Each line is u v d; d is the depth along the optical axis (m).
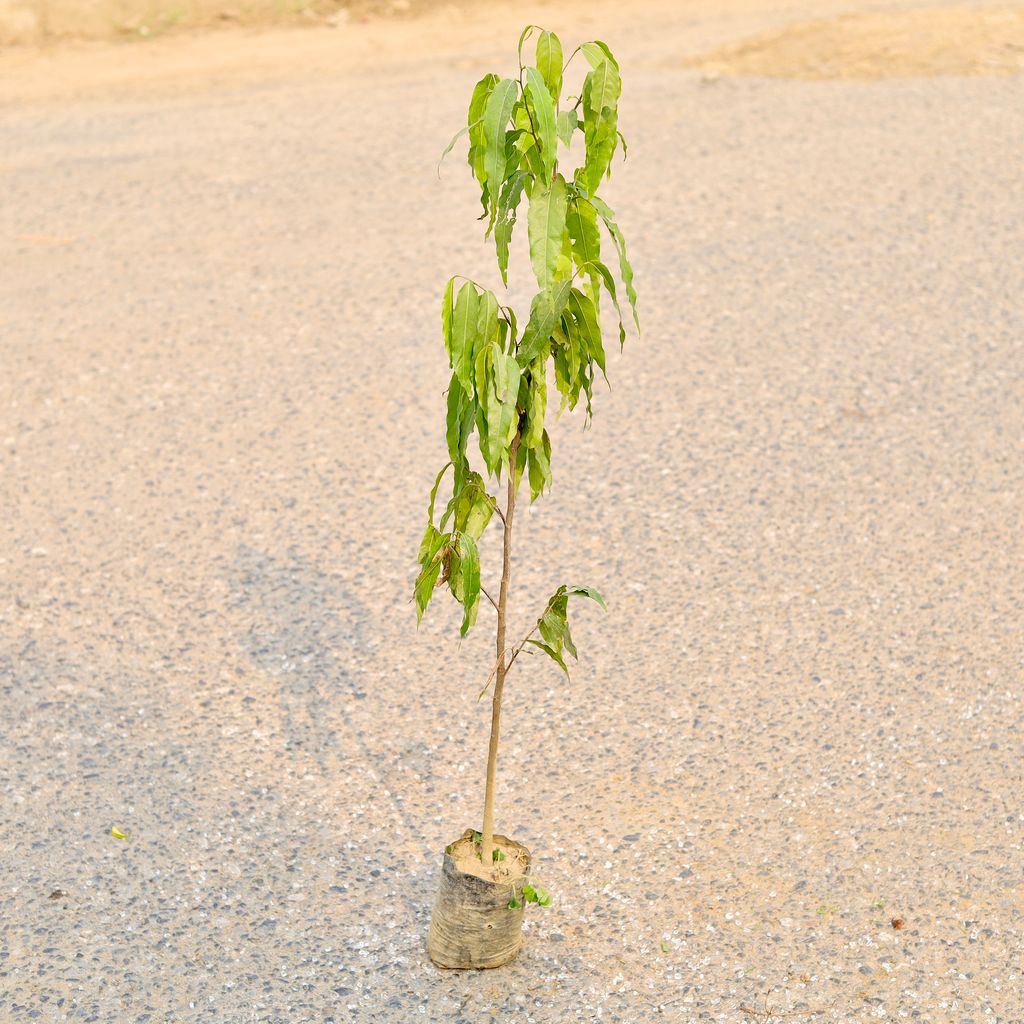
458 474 3.12
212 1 12.54
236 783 4.21
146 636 4.88
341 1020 3.39
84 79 10.96
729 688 4.64
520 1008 3.44
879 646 4.84
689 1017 3.41
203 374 6.59
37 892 3.77
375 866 3.91
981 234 7.82
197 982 3.50
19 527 5.49
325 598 5.09
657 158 8.90
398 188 8.57
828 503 5.63
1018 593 5.10
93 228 8.11
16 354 6.77
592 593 3.24
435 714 4.53
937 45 10.82
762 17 12.02
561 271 3.02
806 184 8.48
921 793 4.17
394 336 6.91
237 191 8.57
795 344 6.78
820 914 3.73
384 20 12.55
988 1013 3.42
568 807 4.13
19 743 4.35
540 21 12.30
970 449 5.95
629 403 6.34
